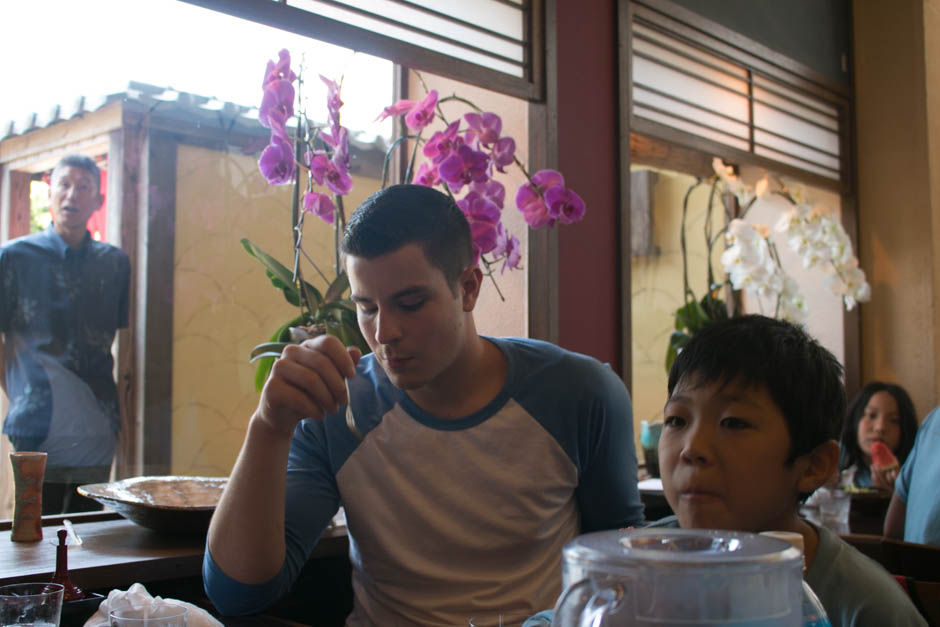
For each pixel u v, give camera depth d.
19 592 1.16
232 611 1.23
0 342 3.04
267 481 1.17
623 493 1.46
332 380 1.08
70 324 3.18
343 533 1.67
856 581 0.83
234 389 3.80
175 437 3.61
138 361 3.53
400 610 1.37
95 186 3.25
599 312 2.58
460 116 2.65
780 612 0.48
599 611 0.48
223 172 3.79
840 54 4.00
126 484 1.75
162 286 3.61
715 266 4.32
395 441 1.37
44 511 2.85
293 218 1.83
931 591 1.17
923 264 3.86
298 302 1.88
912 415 2.95
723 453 0.79
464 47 2.27
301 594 1.87
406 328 1.17
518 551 1.37
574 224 2.52
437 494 1.36
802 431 0.80
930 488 1.81
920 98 3.89
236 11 1.79
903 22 3.95
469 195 1.72
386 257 1.14
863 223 4.03
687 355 0.86
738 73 3.39
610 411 1.42
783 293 3.23
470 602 1.34
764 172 3.68
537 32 2.46
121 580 1.38
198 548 1.51
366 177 3.68
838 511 2.43
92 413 3.21
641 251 4.45
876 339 3.97
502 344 1.44
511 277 2.45
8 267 3.05
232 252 3.80
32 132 3.73
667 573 0.47
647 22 2.86
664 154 3.55
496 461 1.36
